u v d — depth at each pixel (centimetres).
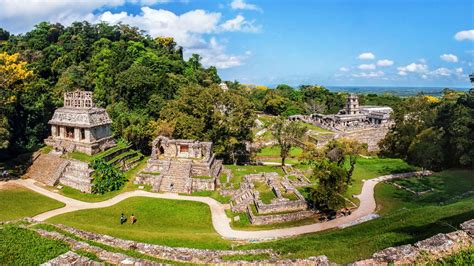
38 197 5041
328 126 11356
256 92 17925
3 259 2181
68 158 6000
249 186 5122
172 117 7381
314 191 4353
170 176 5625
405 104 8412
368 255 2484
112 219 4372
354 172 6538
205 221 4372
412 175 6225
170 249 2916
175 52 14412
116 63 9700
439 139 6575
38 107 7219
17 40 11488
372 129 10444
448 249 1903
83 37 12056
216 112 7356
